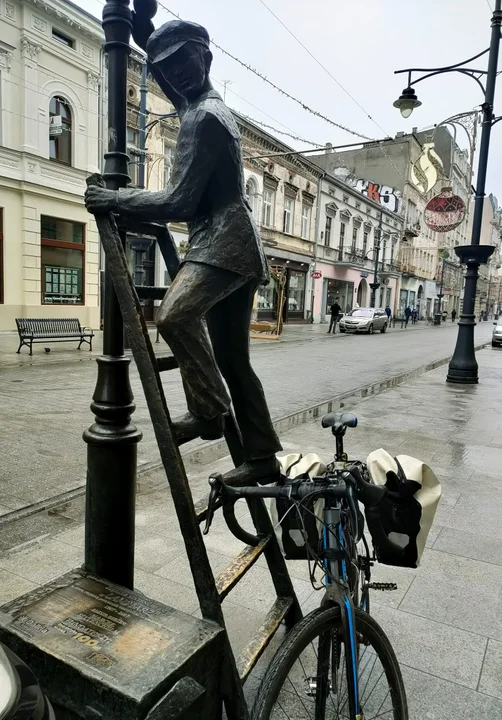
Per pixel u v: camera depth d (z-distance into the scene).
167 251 2.28
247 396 2.17
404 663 2.43
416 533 2.06
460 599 2.96
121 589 2.02
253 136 26.03
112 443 2.16
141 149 14.78
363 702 2.15
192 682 1.56
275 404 8.48
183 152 1.77
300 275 32.59
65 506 4.02
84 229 18.39
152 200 1.79
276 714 1.97
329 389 10.11
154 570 3.15
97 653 1.62
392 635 2.63
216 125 1.73
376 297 44.56
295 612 2.46
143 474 4.83
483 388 10.56
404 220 47.28
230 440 2.34
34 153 16.34
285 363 14.03
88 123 17.89
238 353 2.12
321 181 33.12
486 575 3.23
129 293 1.81
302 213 31.83
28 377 9.73
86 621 1.79
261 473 2.22
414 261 52.06
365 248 41.00
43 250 17.25
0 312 16.19
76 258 18.33
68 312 18.03
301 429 6.75
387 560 2.13
